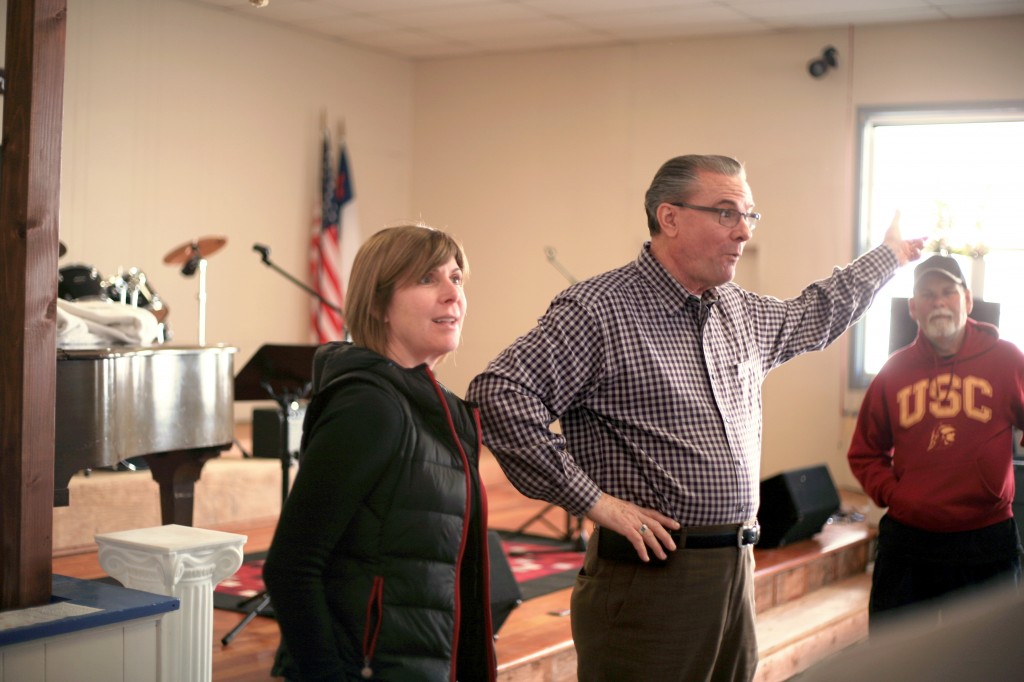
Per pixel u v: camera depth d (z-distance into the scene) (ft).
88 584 8.20
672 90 27.27
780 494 18.08
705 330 7.69
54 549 17.02
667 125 27.37
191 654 8.25
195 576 8.28
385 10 25.57
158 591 8.18
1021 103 23.54
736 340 7.94
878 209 25.27
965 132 24.40
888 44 24.72
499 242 29.81
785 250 25.84
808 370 25.62
